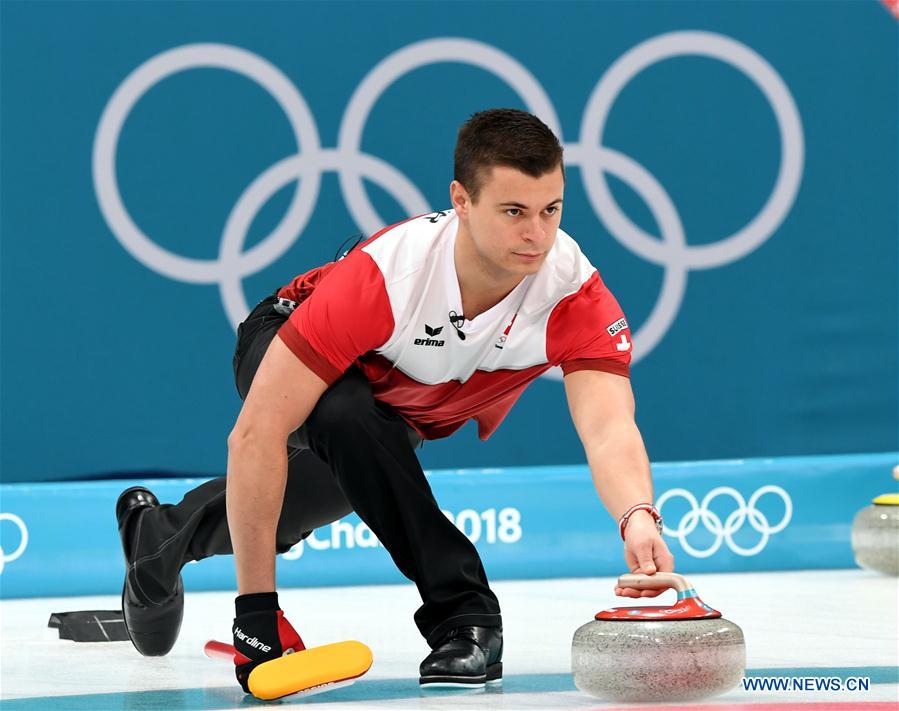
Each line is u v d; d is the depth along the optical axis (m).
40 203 19.52
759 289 20.81
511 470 19.42
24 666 11.66
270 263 20.14
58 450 19.58
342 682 9.39
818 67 20.88
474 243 9.30
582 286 9.85
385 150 20.36
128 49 19.70
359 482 9.71
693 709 8.43
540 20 20.48
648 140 20.72
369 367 10.03
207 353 19.98
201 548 11.67
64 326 19.59
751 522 19.58
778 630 12.94
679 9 20.70
